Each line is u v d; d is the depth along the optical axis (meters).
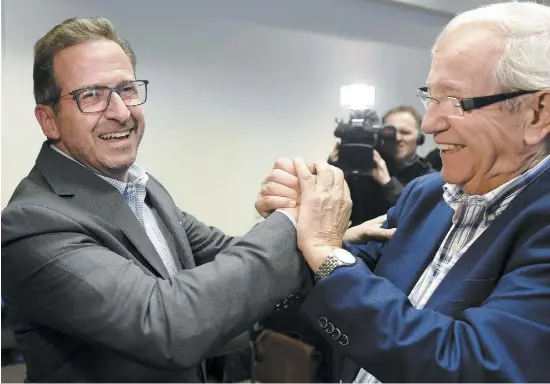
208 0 1.28
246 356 1.24
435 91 0.77
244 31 1.33
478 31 0.73
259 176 1.42
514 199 0.77
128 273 0.77
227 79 1.34
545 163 0.76
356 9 1.42
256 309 0.78
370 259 1.06
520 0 0.86
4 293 0.83
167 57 1.27
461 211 0.84
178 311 0.73
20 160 1.12
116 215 0.88
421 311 0.72
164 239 1.01
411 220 0.96
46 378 0.84
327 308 0.74
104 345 0.75
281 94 1.40
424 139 1.35
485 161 0.75
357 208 1.29
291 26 1.37
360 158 1.34
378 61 1.46
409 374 0.68
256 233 0.82
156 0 1.23
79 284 0.74
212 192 1.38
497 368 0.62
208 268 0.78
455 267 0.79
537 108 0.72
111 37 0.93
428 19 1.39
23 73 1.11
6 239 0.78
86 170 0.90
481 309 0.69
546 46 0.70
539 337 0.63
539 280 0.66
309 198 0.84
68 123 0.89
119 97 0.90
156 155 1.29
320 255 0.79
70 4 1.14
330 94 1.44
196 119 1.32
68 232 0.79
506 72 0.70
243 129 1.38
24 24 1.09
